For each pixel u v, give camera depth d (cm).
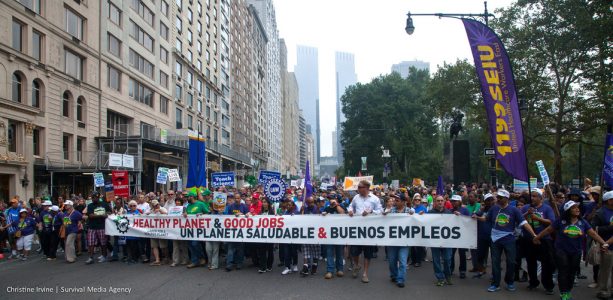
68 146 3075
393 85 6306
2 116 2439
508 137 1018
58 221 1276
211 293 806
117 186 1486
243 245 1125
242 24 8944
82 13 3231
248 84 9575
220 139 7012
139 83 4191
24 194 2591
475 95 3675
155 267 1095
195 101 5781
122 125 3875
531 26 2905
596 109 2855
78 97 3197
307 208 1092
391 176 6038
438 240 901
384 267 1098
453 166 1962
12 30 2542
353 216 949
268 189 1265
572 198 938
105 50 3541
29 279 958
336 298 769
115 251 1208
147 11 4356
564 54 2888
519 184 1389
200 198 1197
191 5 5688
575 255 737
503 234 822
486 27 1056
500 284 881
